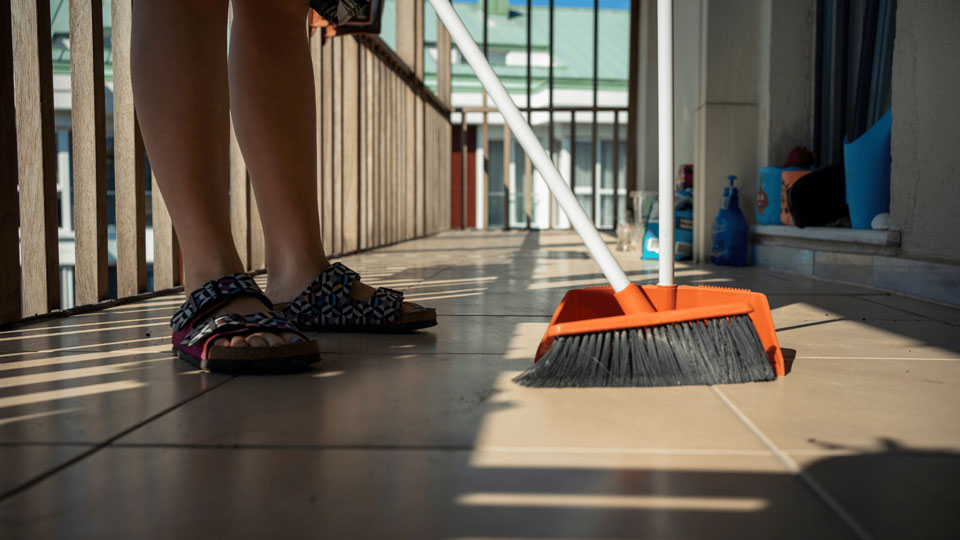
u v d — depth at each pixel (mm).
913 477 574
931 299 1804
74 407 792
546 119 10836
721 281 2393
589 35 13352
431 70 11820
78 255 1732
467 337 1261
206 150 1064
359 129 4020
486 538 465
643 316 891
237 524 489
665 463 606
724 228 3141
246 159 1300
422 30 6340
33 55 1522
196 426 719
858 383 905
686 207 3621
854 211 2268
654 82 5871
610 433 690
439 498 532
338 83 3750
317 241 1351
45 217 1546
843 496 535
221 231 1092
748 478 572
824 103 3047
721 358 900
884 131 2174
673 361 891
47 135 1554
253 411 775
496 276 2500
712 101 3309
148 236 7402
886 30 2547
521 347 1163
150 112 1039
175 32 1030
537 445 654
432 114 6859
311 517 499
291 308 1287
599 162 11016
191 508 517
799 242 2697
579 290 1009
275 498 534
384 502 525
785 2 3100
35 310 1545
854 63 2799
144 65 1033
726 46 3293
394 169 5129
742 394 845
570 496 536
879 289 2092
